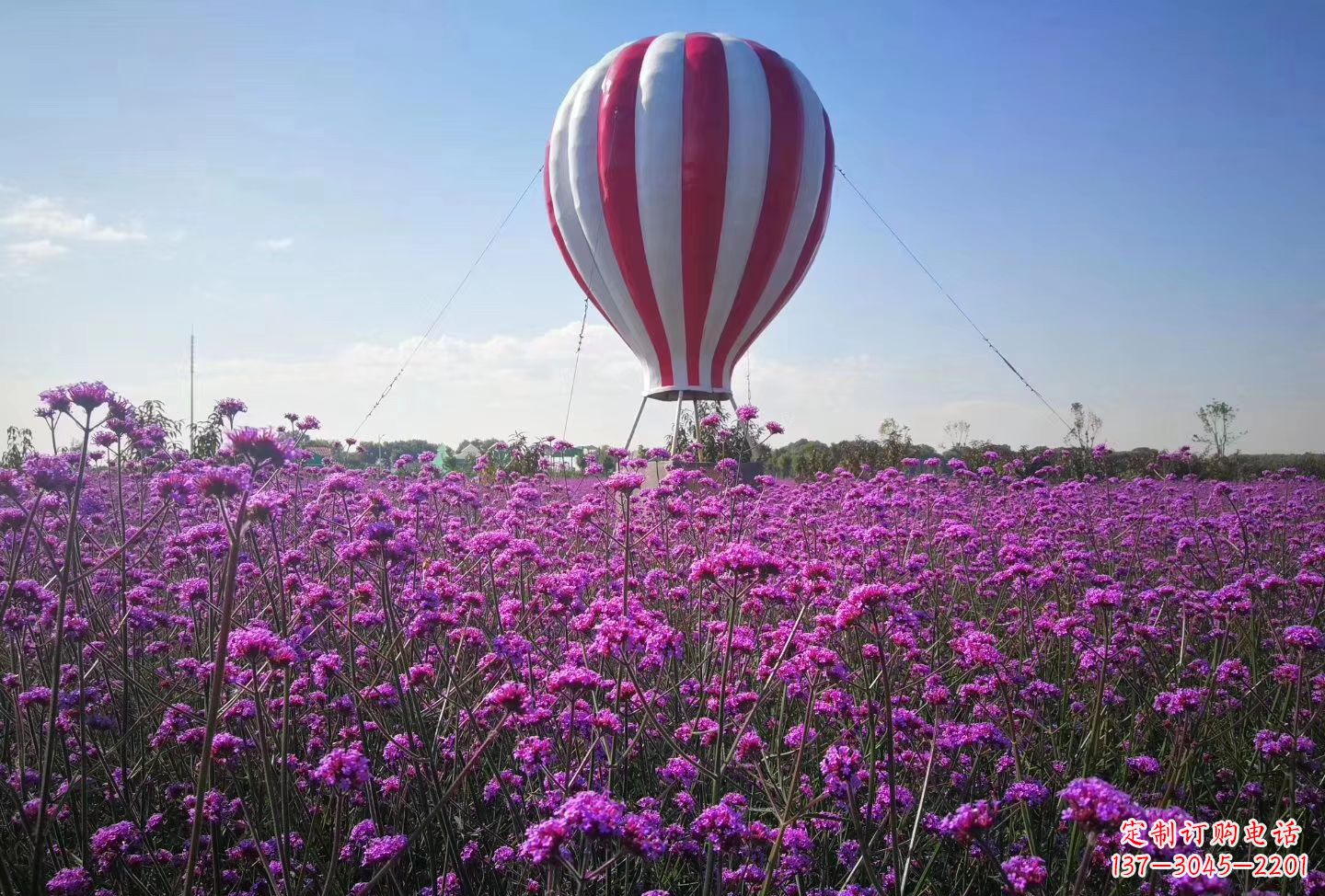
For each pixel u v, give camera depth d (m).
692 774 4.64
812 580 5.24
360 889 3.98
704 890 3.78
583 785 4.86
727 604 7.64
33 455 5.62
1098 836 2.96
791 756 5.53
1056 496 14.27
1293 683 6.04
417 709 5.05
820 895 4.11
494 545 6.33
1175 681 6.61
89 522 9.69
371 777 4.63
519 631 6.67
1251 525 11.51
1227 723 6.23
